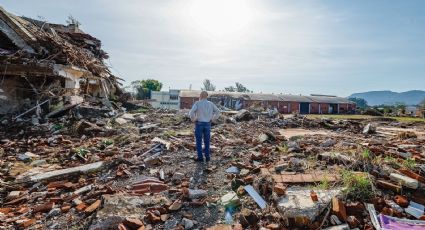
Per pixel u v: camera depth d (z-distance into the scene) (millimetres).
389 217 3295
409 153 5379
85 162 6672
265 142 7895
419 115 31406
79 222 3873
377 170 4328
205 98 6242
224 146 7660
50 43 13570
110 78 21453
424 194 3742
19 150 8008
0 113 12055
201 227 3535
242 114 14719
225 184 4836
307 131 11719
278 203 3576
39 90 12750
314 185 4020
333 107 48875
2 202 4910
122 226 3439
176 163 6125
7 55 11664
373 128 11242
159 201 4129
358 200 3605
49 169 6273
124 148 7738
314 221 3303
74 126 10461
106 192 4570
